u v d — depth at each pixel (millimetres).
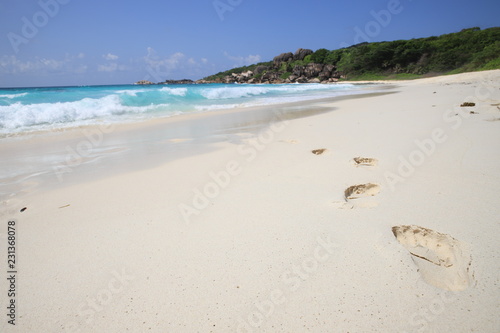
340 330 1255
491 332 1197
